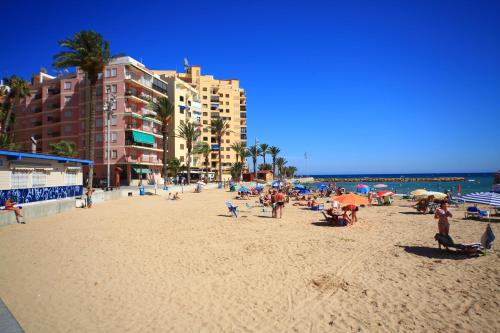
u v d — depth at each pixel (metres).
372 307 6.09
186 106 72.00
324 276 7.88
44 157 21.22
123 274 8.01
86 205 23.67
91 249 10.56
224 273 8.12
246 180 90.62
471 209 18.11
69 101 58.09
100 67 33.50
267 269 8.45
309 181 118.94
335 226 15.30
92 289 6.98
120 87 53.62
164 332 5.14
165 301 6.36
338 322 5.50
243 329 5.25
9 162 18.95
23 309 5.95
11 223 15.71
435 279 7.59
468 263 8.84
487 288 6.93
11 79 51.53
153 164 59.34
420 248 10.71
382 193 25.31
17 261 9.12
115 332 5.13
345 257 9.61
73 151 46.56
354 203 15.23
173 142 68.38
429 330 5.20
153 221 16.81
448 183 90.38
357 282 7.45
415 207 22.27
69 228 14.55
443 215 10.19
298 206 24.69
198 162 78.62
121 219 17.50
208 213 20.34
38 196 21.31
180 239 12.20
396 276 7.85
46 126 60.41
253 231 13.93
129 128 53.38
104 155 53.78
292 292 6.85
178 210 21.97
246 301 6.38
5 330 4.62
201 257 9.60
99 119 54.50
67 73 62.72
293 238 12.41
